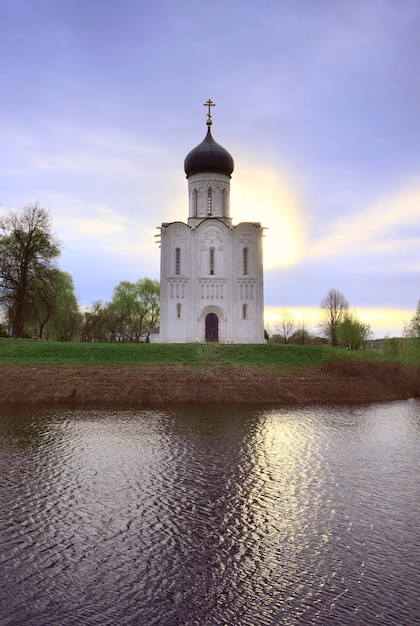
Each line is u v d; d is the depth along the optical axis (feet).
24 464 81.41
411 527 57.57
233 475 76.54
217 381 162.61
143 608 41.14
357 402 157.28
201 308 237.45
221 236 240.73
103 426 112.27
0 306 258.57
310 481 74.33
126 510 61.93
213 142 256.73
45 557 49.65
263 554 50.57
